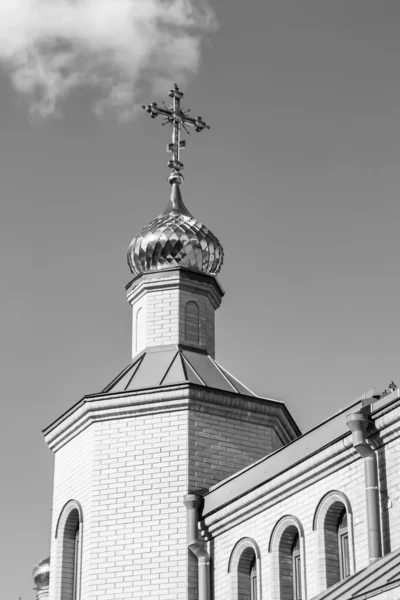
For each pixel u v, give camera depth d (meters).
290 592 25.56
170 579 28.80
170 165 37.34
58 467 32.56
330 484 24.42
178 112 38.16
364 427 23.23
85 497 30.77
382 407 23.03
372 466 23.16
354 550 23.34
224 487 28.23
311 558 24.59
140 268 35.19
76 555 31.34
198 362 33.00
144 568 29.17
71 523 31.67
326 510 24.52
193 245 34.94
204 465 30.28
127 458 30.59
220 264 35.81
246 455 30.95
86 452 31.25
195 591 28.55
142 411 30.94
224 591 27.25
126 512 30.00
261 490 26.34
